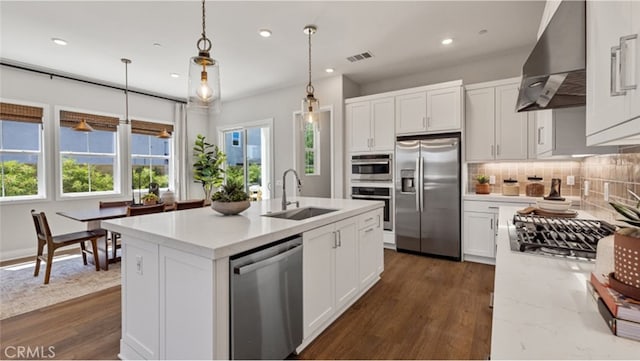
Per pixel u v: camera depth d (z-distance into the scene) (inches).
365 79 204.2
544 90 62.4
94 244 145.8
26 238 174.6
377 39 143.5
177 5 113.2
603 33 36.8
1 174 168.9
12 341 87.4
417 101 169.5
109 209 162.2
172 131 249.8
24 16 120.2
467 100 160.6
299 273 78.7
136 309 73.9
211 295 57.4
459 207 156.3
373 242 123.6
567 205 89.7
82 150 198.2
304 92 212.7
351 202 129.3
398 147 173.0
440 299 112.3
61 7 113.7
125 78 197.6
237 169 259.0
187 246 60.0
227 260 60.1
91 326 95.6
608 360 24.5
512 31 135.8
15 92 170.6
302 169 221.9
